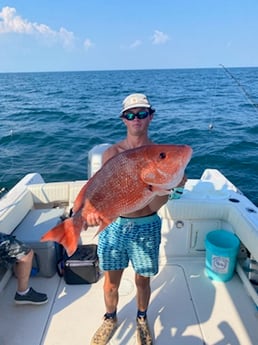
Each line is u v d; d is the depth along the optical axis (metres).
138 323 2.25
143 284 2.17
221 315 2.46
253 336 2.26
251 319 2.42
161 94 26.94
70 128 13.18
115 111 17.97
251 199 6.50
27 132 12.30
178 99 22.84
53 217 3.25
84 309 2.54
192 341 2.23
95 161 3.60
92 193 1.57
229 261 2.75
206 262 2.92
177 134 11.59
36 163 8.70
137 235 2.04
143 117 1.98
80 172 8.02
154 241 2.08
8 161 8.86
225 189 3.34
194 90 30.34
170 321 2.41
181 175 1.47
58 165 8.52
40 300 2.56
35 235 2.91
